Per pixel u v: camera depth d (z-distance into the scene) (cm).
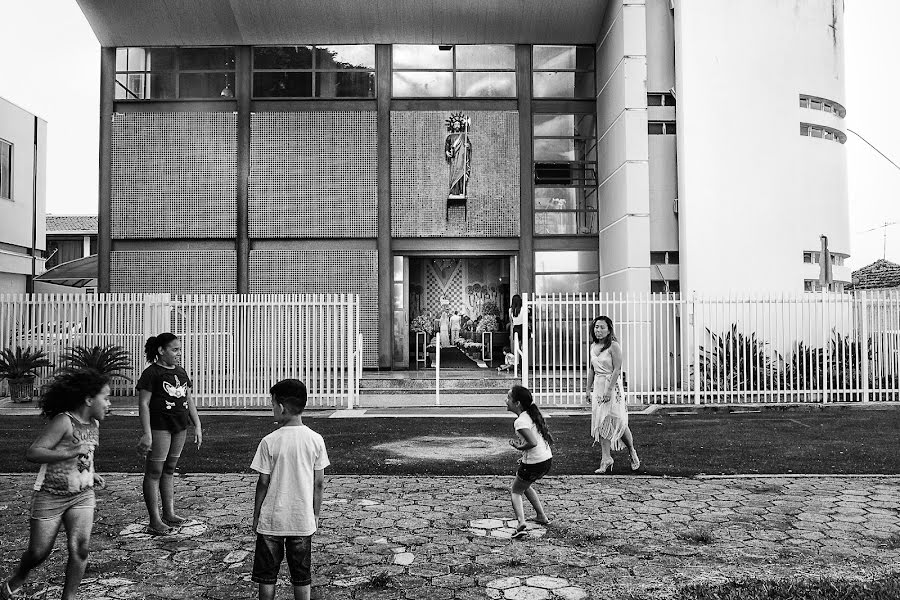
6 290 2261
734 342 1666
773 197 1767
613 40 1817
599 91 1948
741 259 1747
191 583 526
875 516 691
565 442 1098
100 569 552
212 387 1562
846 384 1631
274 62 1958
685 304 1681
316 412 1466
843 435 1161
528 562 568
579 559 575
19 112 2291
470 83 1967
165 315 1584
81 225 3553
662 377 1561
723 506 730
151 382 637
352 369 1522
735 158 1758
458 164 1933
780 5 1808
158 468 636
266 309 1558
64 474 451
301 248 1939
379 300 1919
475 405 1593
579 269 1955
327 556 585
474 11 1878
